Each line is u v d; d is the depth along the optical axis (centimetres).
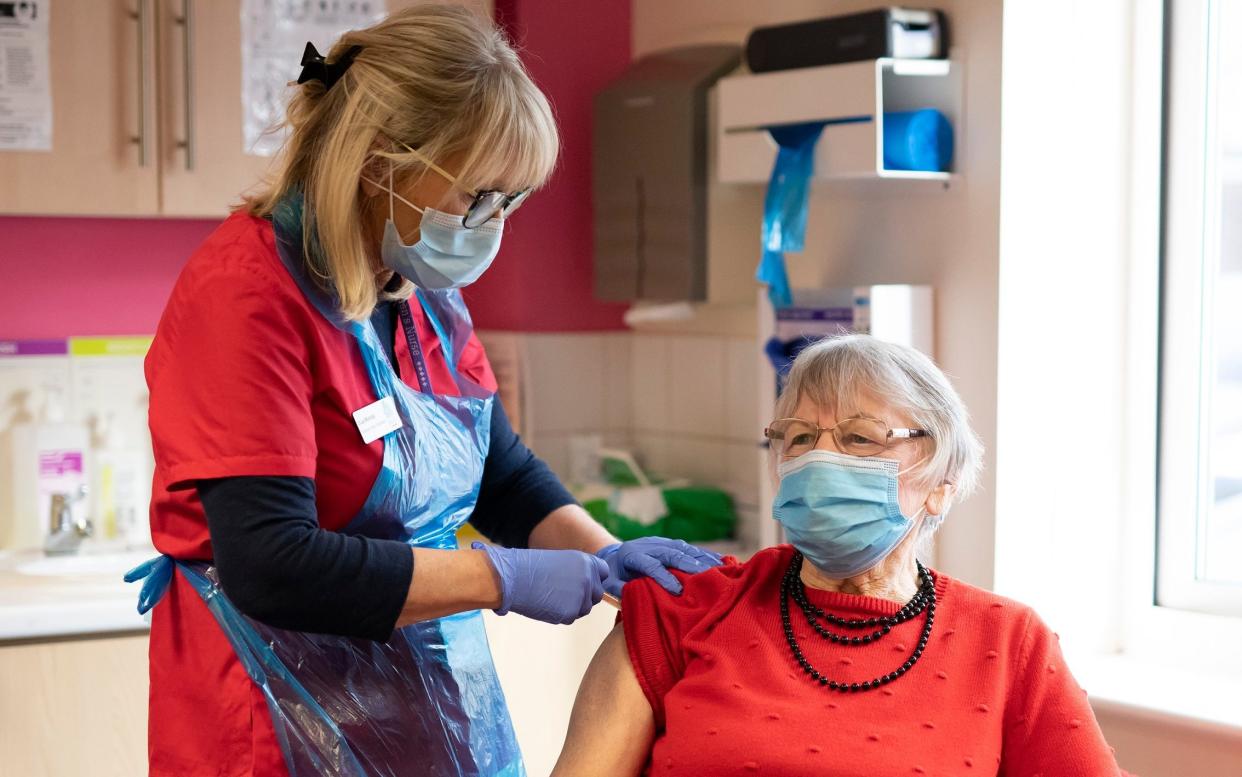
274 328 145
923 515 162
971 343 241
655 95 301
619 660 166
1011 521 240
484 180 148
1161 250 246
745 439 302
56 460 290
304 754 155
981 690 153
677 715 156
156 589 158
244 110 275
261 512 141
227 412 142
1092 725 153
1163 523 247
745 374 300
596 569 162
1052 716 153
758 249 289
